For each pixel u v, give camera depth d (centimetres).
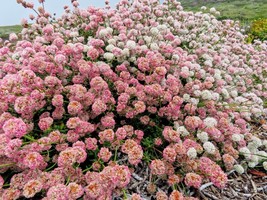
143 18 51
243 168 33
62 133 30
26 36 51
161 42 43
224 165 33
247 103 41
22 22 52
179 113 34
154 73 35
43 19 51
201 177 28
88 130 29
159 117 35
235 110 40
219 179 25
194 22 55
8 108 30
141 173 31
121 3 53
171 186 29
